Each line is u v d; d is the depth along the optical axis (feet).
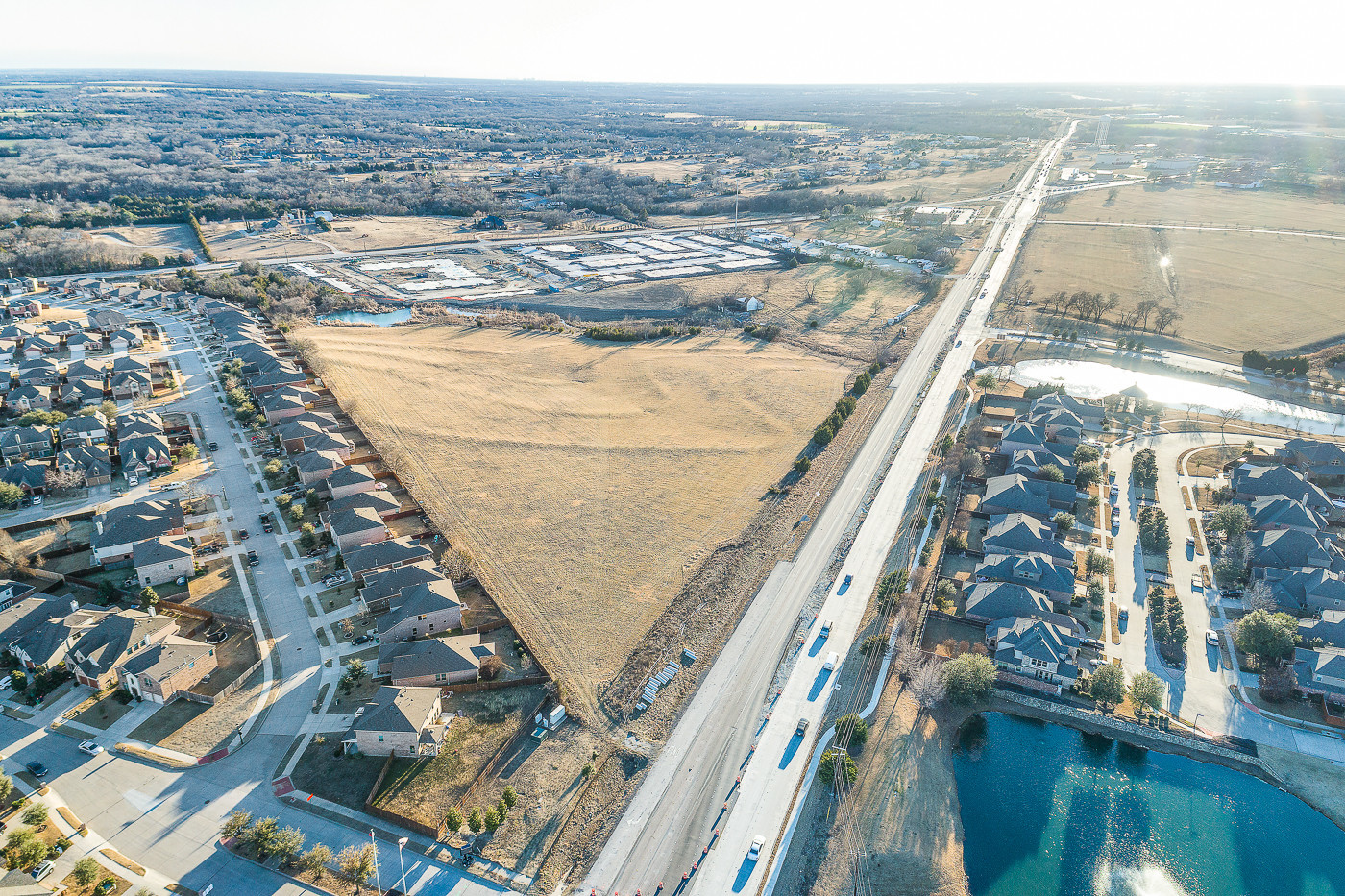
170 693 310.65
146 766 280.51
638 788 279.28
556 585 383.24
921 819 271.69
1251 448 513.04
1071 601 375.86
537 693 318.86
